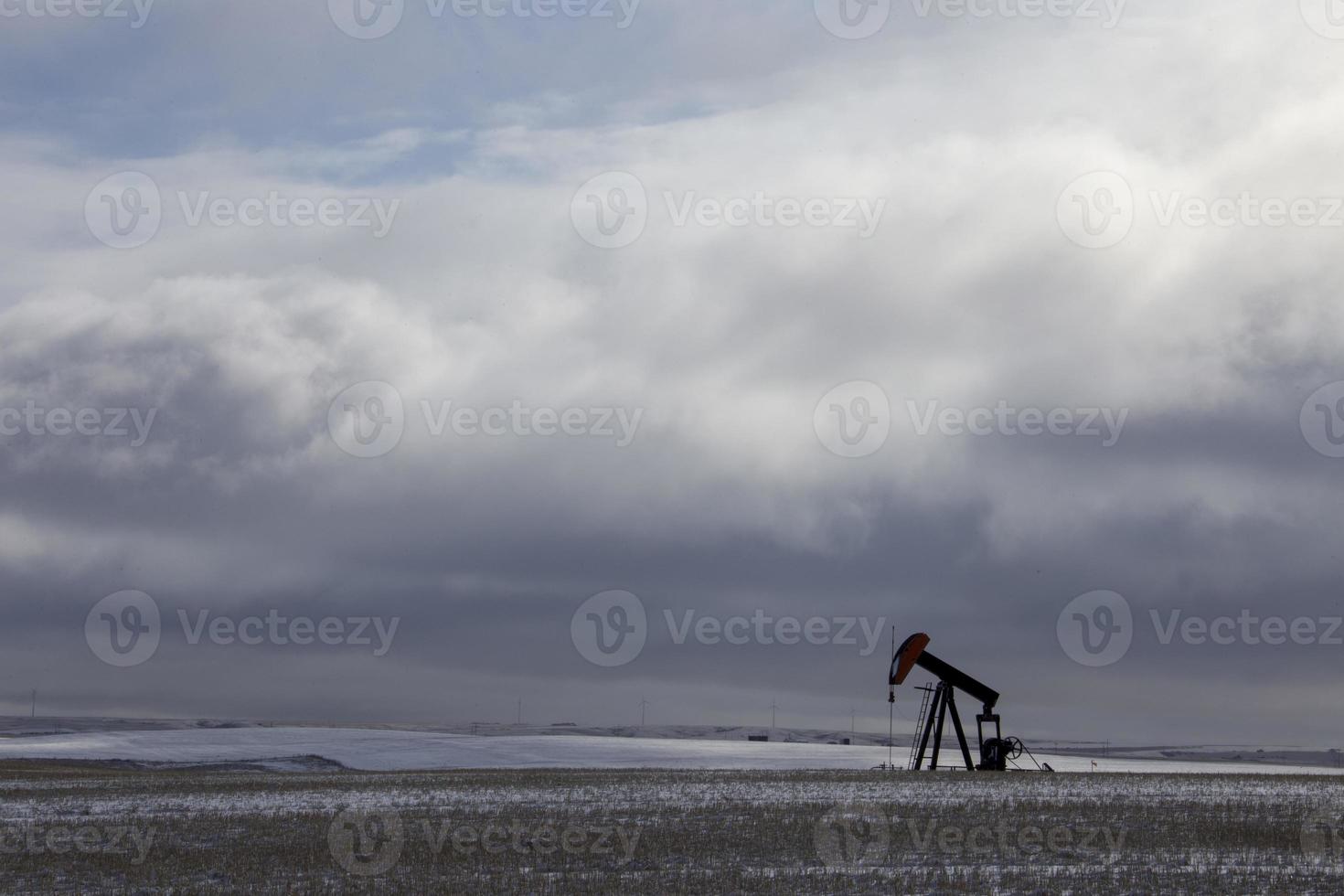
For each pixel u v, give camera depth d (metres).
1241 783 50.56
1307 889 27.08
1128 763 142.62
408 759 93.12
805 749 117.44
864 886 27.45
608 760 98.12
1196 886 27.30
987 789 47.19
